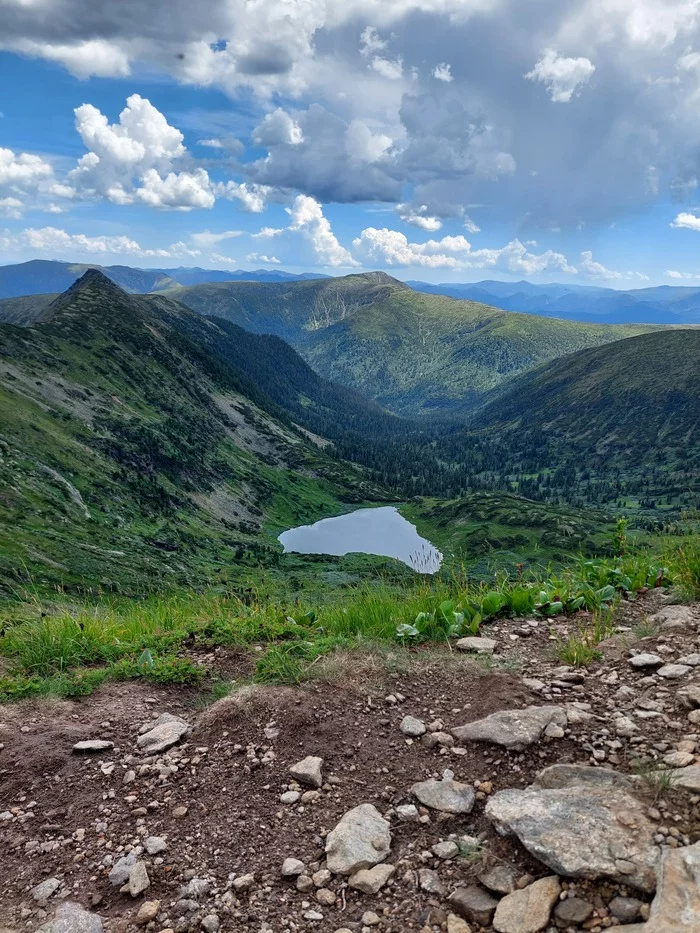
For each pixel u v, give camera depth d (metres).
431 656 6.32
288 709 5.40
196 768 4.84
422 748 4.80
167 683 6.43
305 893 3.55
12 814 4.47
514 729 4.75
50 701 5.96
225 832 4.12
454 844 3.78
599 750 4.43
